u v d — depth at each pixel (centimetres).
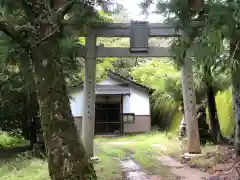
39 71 451
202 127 1352
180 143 1380
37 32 464
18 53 702
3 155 1155
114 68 2645
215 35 545
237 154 881
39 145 1092
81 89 2208
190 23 612
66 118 442
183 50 647
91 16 669
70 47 727
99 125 2303
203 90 1363
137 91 2336
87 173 425
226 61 620
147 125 2300
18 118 1187
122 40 1939
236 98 888
